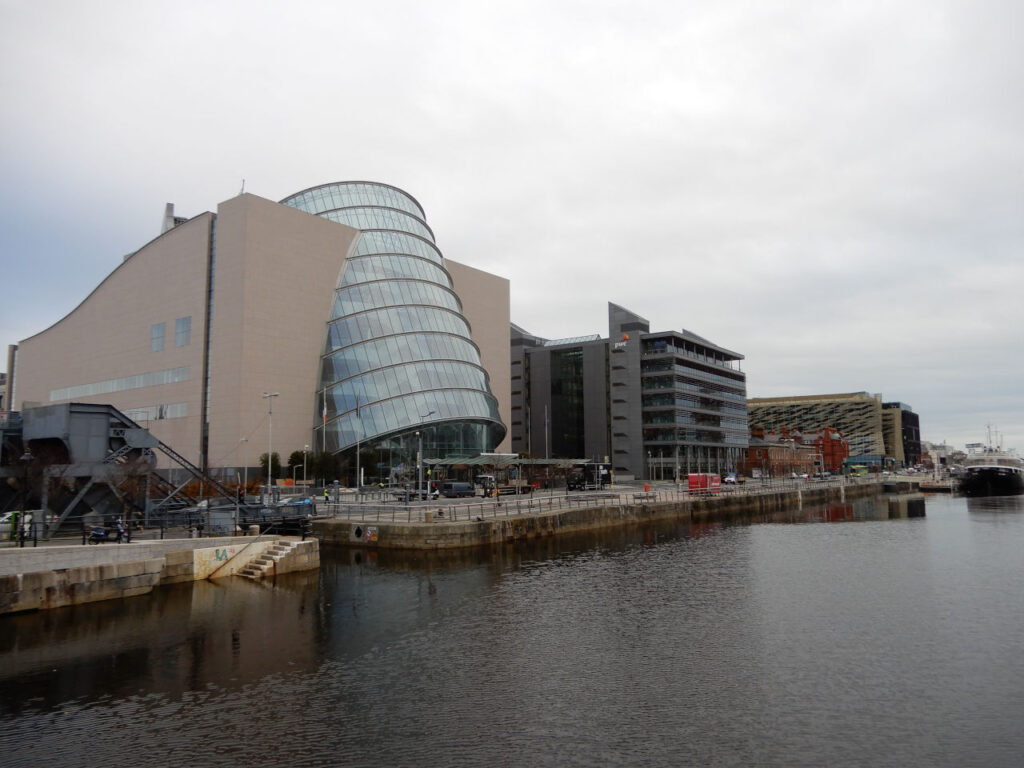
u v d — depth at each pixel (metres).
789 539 62.84
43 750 17.84
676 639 28.56
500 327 135.38
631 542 59.91
